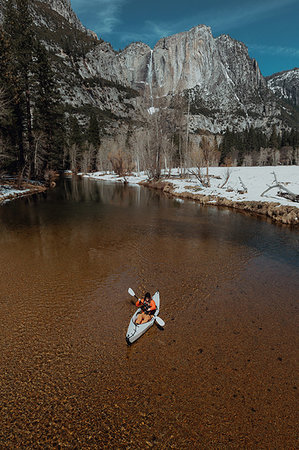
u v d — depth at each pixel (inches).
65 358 234.2
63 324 283.0
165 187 1599.4
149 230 681.0
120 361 231.8
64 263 450.0
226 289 370.3
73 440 164.6
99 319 293.7
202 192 1317.7
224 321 295.1
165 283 385.7
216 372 220.7
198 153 2124.8
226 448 160.9
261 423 177.3
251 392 201.5
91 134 3631.9
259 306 327.0
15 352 240.5
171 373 219.0
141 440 165.0
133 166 3120.1
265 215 884.6
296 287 378.6
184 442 164.1
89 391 200.4
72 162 3420.3
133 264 453.1
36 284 372.8
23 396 195.2
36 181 1624.0
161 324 279.0
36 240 576.4
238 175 1727.4
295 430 173.0
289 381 212.4
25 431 169.8
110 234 636.1
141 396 196.5
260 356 240.2
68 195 1362.0
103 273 414.0
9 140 1318.9
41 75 1621.6
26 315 297.9
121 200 1224.2
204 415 182.2
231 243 581.6
